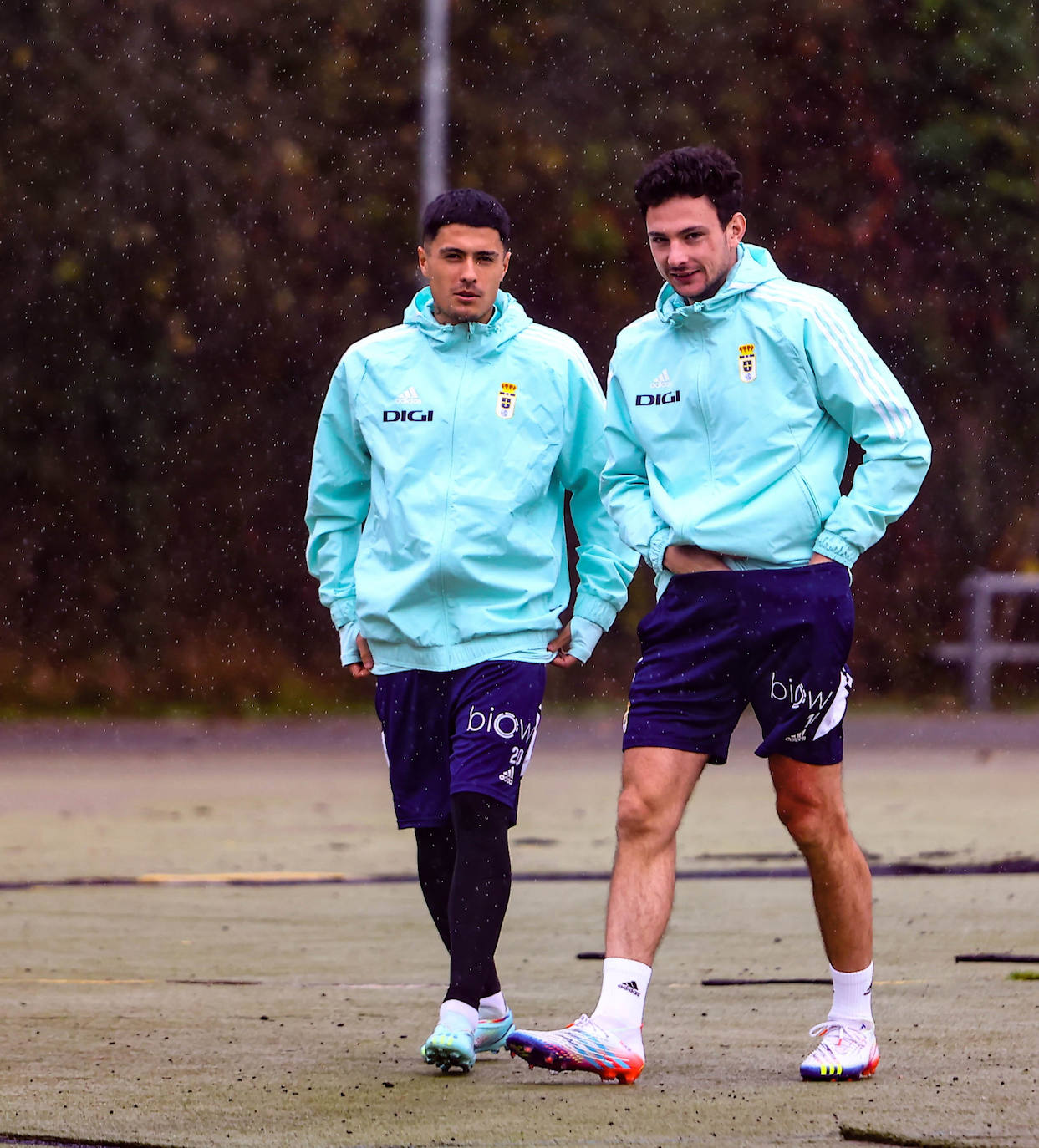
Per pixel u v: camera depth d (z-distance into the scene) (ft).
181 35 235.81
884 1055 53.47
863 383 51.21
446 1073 51.72
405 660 57.06
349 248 239.30
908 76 265.34
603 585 58.90
